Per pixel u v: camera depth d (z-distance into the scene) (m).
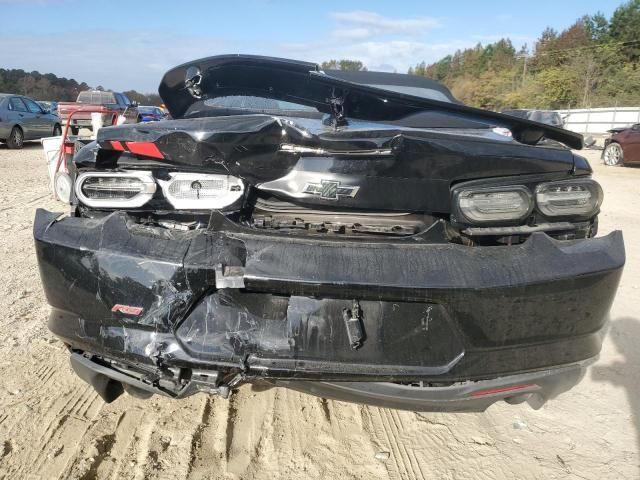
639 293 4.51
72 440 2.38
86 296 2.03
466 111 2.18
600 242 2.05
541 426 2.62
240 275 1.87
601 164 15.87
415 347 1.94
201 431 2.49
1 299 3.87
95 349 2.05
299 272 1.86
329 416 2.64
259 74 2.83
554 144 2.23
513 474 2.28
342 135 2.02
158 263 1.93
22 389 2.75
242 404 2.71
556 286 1.92
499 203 2.02
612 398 2.87
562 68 55.38
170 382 2.06
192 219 2.13
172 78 3.03
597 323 2.05
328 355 1.92
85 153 2.17
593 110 36.34
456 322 1.89
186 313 1.94
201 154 2.02
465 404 2.03
